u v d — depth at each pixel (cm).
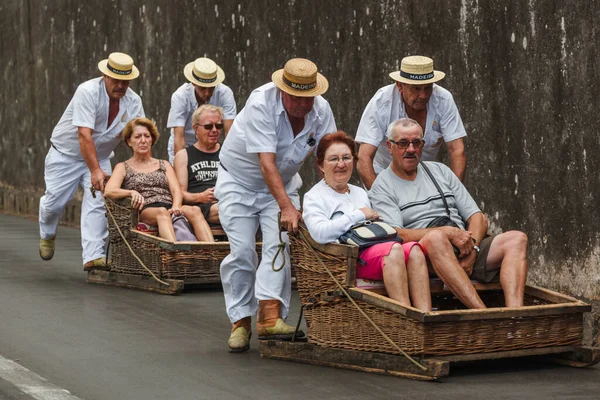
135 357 1412
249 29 2584
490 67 1862
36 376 1302
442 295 1412
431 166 1458
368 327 1295
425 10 2011
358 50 2206
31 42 3697
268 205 1441
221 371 1327
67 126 2173
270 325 1427
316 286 1342
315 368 1334
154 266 1984
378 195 1430
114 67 2070
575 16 1678
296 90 1338
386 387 1222
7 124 3891
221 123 2144
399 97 1588
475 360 1360
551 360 1355
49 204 2228
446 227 1374
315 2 2333
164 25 2959
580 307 1316
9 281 2098
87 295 1931
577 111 1686
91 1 3322
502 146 1848
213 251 1983
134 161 2109
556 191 1738
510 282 1348
